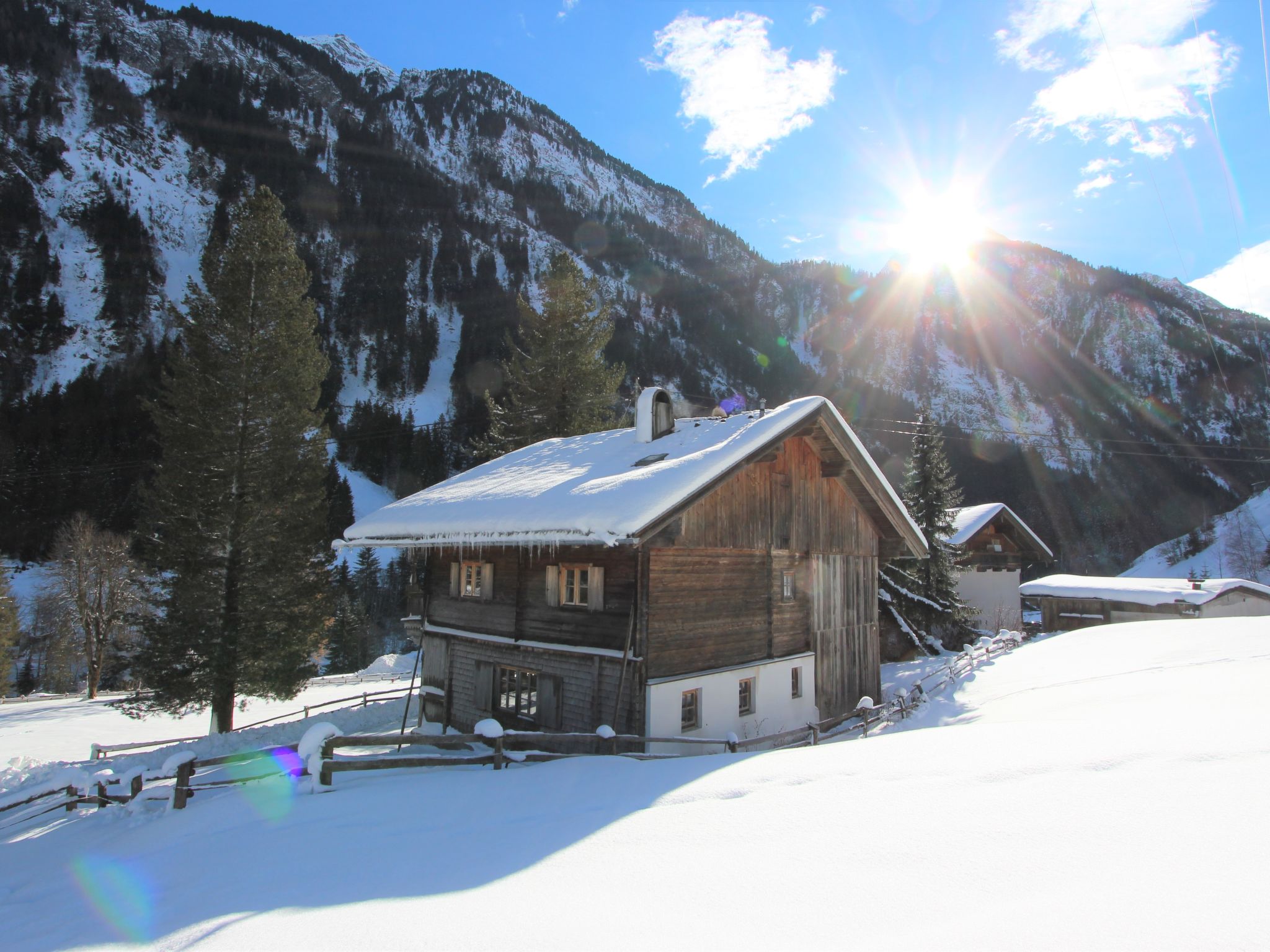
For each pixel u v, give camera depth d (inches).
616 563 514.0
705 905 156.6
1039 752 242.7
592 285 1311.5
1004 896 140.5
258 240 818.8
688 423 655.8
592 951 138.9
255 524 777.6
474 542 531.8
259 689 781.9
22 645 1696.6
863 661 713.0
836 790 234.2
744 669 560.7
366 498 3218.5
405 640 2236.7
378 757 350.6
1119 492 4151.1
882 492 690.2
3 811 417.1
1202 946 109.9
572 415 1251.2
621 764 343.0
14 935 213.5
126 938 188.4
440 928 158.9
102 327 4005.9
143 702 761.6
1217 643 627.8
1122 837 160.6
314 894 198.2
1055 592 1371.8
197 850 273.6
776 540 606.9
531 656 569.0
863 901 147.9
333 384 4146.2
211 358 789.2
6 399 3257.9
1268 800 169.6
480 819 266.2
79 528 1550.2
